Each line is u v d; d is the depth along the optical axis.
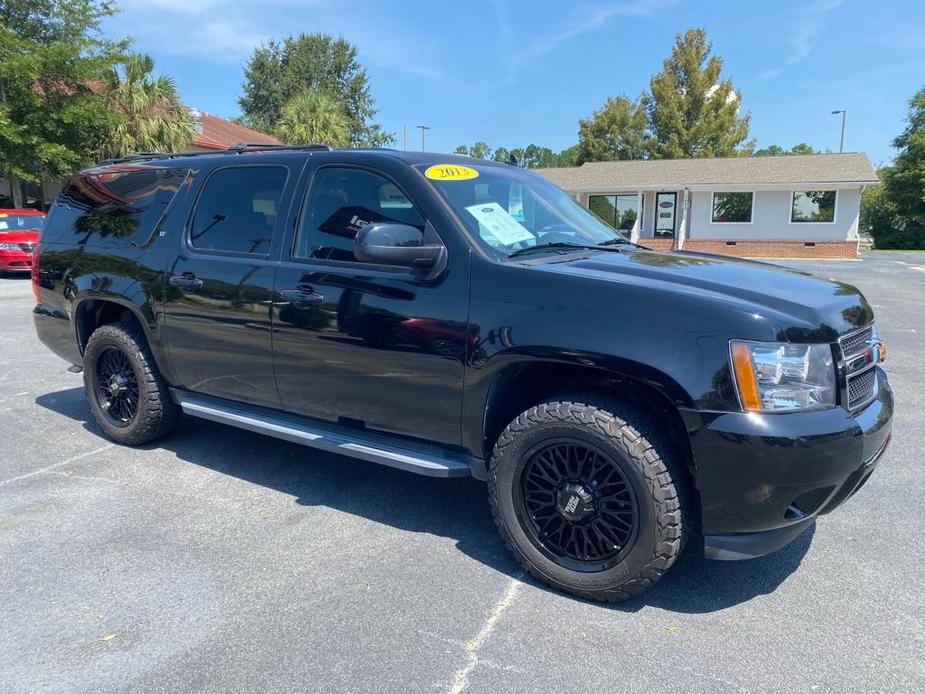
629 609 2.91
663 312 2.73
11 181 23.91
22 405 5.82
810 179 27.81
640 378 2.71
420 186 3.39
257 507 3.88
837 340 2.78
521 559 3.10
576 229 3.92
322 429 3.75
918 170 38.50
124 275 4.48
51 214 5.22
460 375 3.13
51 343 5.17
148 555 3.32
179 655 2.58
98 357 4.82
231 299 3.90
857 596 3.02
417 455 3.38
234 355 3.96
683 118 44.97
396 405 3.38
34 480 4.23
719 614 2.88
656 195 30.86
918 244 39.56
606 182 30.84
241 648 2.62
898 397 6.19
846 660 2.57
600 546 2.93
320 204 3.71
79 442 4.92
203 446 4.86
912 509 3.90
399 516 3.80
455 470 3.27
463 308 3.11
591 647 2.64
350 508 3.89
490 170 3.94
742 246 29.62
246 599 2.95
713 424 2.61
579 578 2.94
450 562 3.29
